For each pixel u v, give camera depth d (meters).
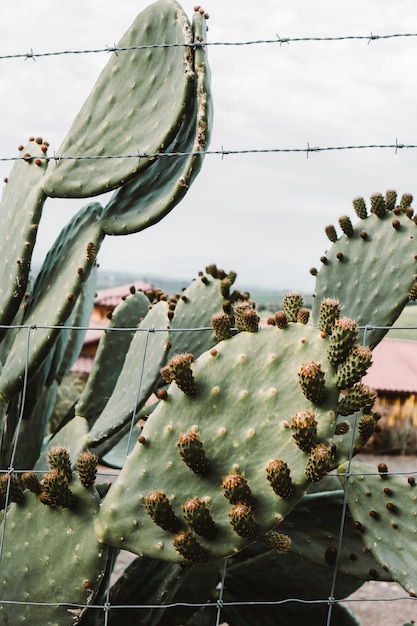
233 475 1.89
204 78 2.66
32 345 2.88
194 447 1.92
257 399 1.99
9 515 2.15
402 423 7.52
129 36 2.92
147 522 1.98
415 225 3.20
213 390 2.02
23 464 3.40
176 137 3.02
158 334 3.06
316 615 3.14
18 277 2.90
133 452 2.03
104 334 3.53
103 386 3.47
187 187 2.71
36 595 2.09
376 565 2.70
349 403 1.95
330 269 3.28
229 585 3.14
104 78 2.95
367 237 3.25
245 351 2.04
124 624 2.80
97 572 2.04
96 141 2.90
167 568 2.82
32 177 3.01
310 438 1.88
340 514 2.74
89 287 3.97
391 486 2.51
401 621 6.08
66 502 2.04
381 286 3.19
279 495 1.88
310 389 1.89
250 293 3.39
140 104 2.87
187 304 3.34
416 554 2.41
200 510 1.89
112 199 3.03
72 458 2.99
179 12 2.76
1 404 2.94
